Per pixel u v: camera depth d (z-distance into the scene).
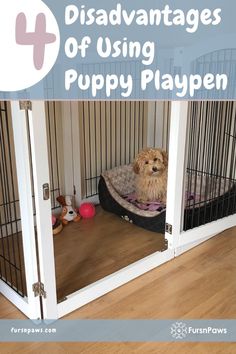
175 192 2.06
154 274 2.11
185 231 2.25
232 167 2.91
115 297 1.90
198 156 2.69
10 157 2.06
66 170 2.94
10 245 2.36
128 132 3.50
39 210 1.50
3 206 2.24
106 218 2.93
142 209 2.81
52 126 2.77
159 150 2.90
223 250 2.40
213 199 2.54
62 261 2.26
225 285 2.01
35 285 1.63
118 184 3.17
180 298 1.89
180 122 1.92
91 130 3.12
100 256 2.32
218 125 2.73
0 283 1.92
